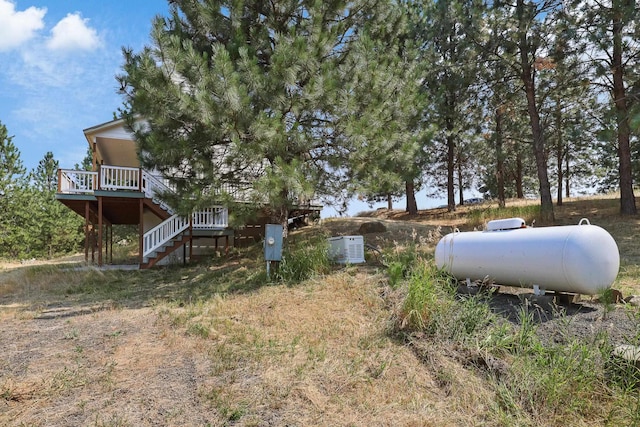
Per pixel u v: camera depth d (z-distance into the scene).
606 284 4.64
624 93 12.02
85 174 12.50
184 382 3.53
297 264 8.04
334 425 2.80
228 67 7.28
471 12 12.60
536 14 12.11
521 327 3.90
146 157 9.08
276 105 7.95
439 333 4.15
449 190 19.56
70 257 21.42
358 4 9.88
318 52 8.23
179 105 7.38
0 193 22.61
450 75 14.62
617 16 10.38
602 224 12.05
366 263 8.63
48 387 3.47
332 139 9.03
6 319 6.17
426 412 2.95
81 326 5.53
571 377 3.06
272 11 9.51
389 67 9.33
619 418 2.71
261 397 3.21
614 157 18.62
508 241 5.35
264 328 5.02
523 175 30.47
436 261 6.41
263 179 7.55
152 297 7.68
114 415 2.97
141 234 12.16
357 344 4.29
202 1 8.89
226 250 12.95
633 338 3.55
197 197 8.02
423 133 10.45
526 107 16.61
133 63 8.17
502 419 2.78
